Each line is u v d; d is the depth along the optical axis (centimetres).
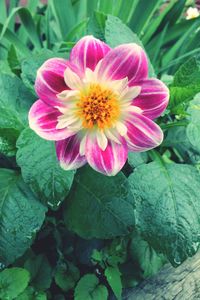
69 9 58
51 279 43
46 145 37
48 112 34
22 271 40
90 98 34
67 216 40
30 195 38
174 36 61
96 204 39
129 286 45
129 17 59
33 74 40
